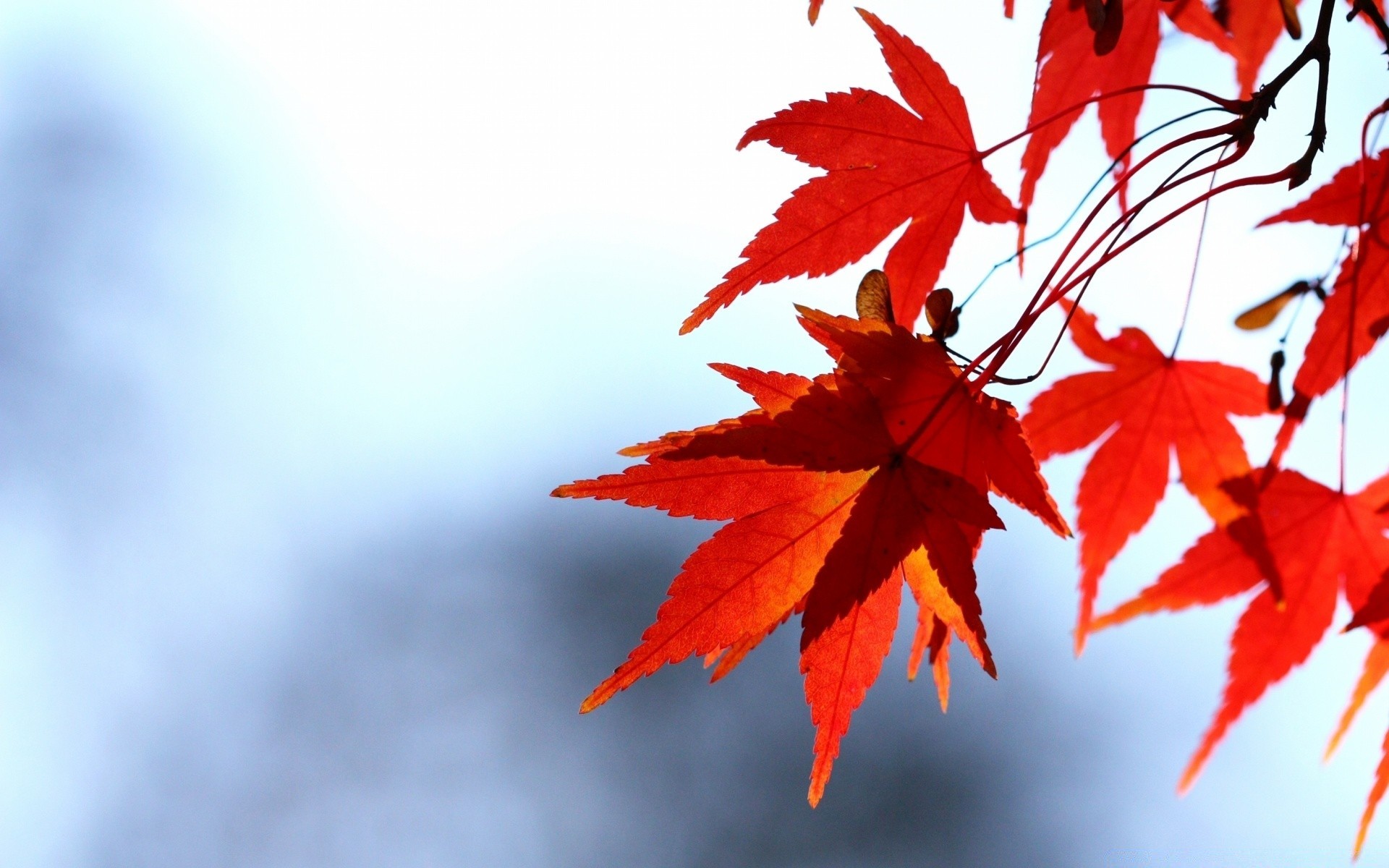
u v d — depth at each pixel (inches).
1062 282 46.4
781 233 47.5
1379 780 48.1
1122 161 49.0
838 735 46.2
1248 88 48.8
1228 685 49.2
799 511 46.1
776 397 46.1
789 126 47.5
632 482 46.1
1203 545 49.0
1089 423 49.1
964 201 47.8
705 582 46.1
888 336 46.4
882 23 47.6
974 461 46.2
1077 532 49.3
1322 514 48.7
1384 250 47.8
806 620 45.9
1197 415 48.9
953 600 46.0
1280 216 48.1
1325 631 48.9
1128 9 48.4
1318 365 48.3
